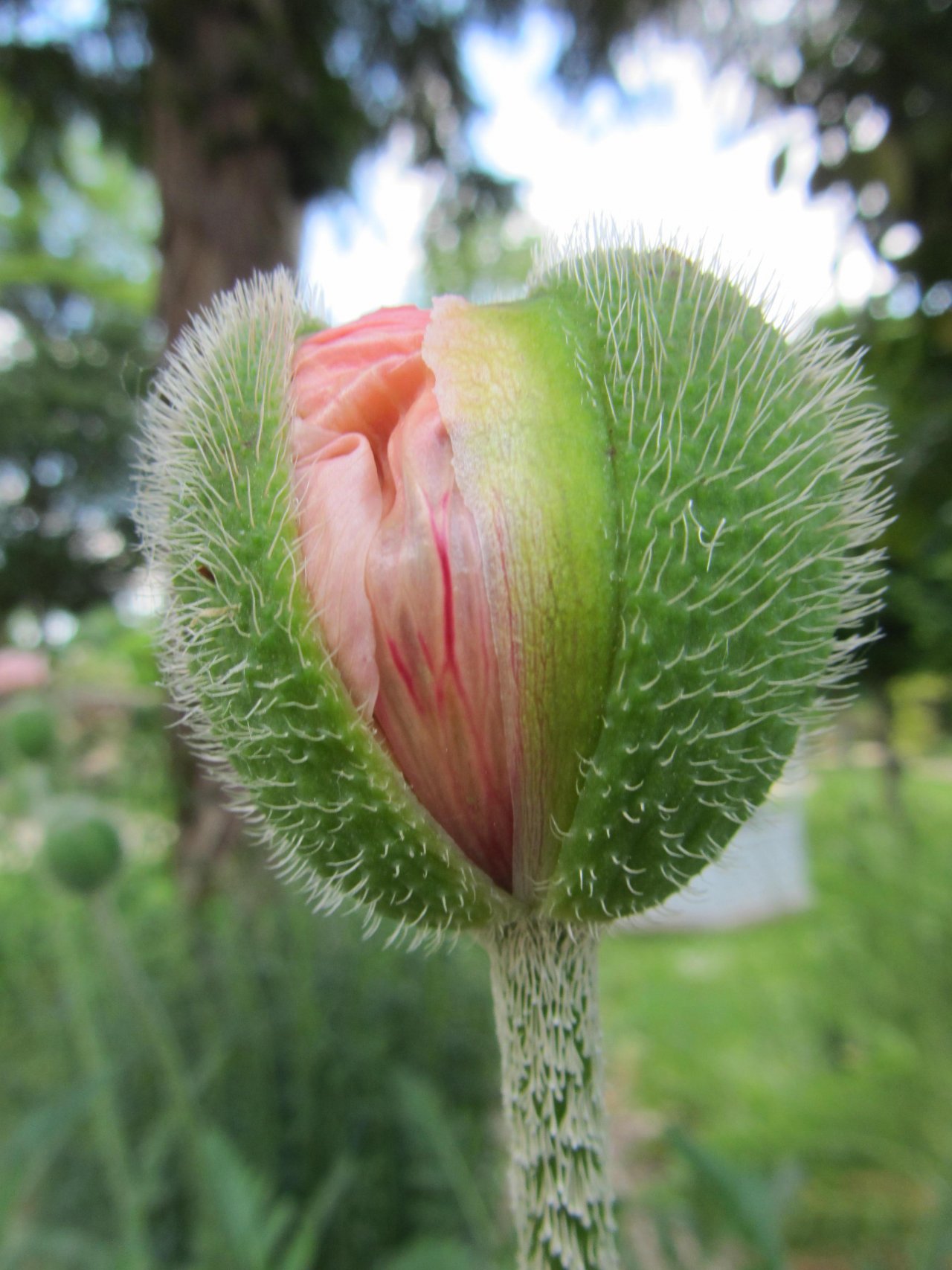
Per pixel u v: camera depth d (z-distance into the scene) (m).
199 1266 0.11
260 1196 0.10
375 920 0.05
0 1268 0.11
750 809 0.05
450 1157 0.12
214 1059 0.12
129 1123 0.14
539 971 0.05
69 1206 0.14
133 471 0.05
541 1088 0.05
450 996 0.16
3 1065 0.16
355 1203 0.13
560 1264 0.05
